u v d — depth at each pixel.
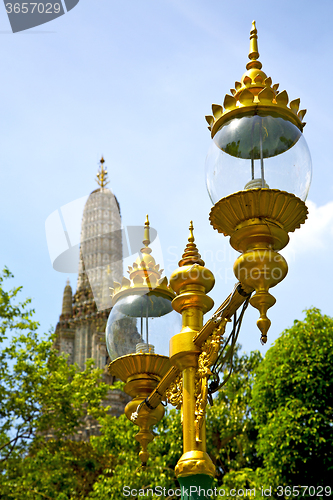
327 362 14.63
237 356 20.59
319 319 15.44
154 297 3.95
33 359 19.72
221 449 19.30
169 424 18.08
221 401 20.06
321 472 13.81
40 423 18.81
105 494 17.05
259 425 15.83
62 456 19.77
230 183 2.73
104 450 21.17
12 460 17.78
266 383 15.51
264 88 2.75
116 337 3.91
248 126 2.74
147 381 3.81
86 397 20.61
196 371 3.23
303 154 2.77
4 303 18.73
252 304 2.55
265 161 2.71
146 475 16.84
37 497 18.41
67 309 74.38
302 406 14.22
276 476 14.13
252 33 3.20
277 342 15.88
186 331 3.30
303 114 2.86
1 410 18.33
